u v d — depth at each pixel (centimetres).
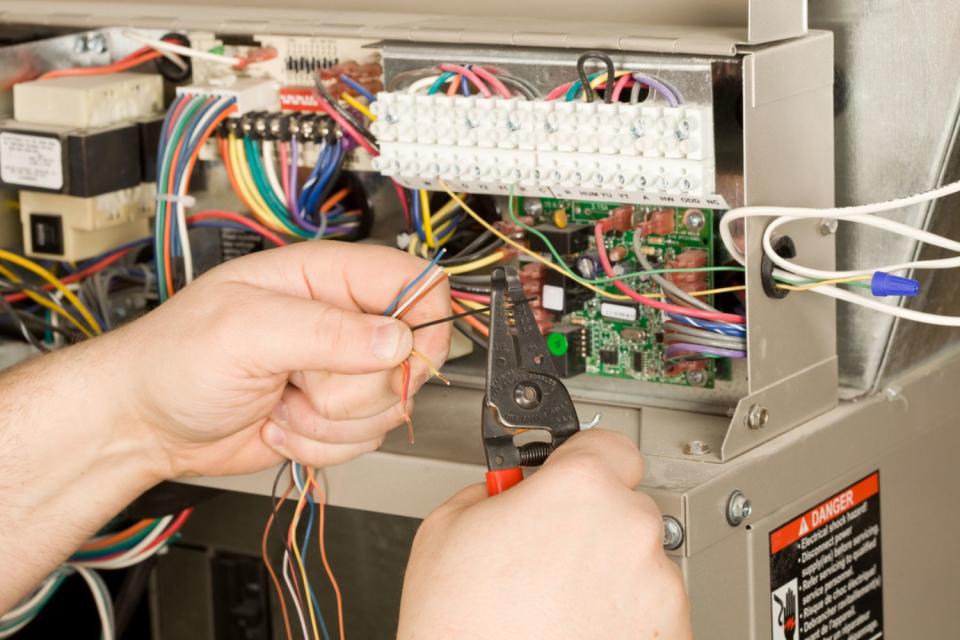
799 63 112
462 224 135
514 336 98
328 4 153
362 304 106
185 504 130
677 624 85
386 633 160
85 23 148
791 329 114
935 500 136
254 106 142
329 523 160
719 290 112
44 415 111
